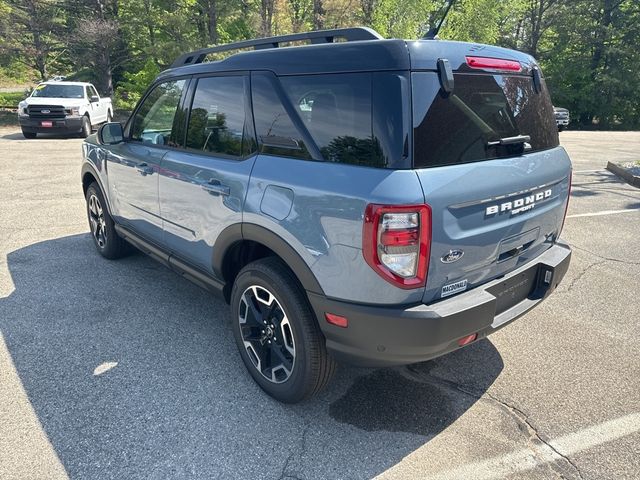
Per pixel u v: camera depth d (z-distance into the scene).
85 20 23.80
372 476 2.25
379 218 2.02
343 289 2.22
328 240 2.22
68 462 2.28
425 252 2.08
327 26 25.89
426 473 2.27
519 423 2.63
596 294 4.34
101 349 3.26
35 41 23.73
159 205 3.57
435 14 33.75
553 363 3.23
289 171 2.43
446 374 3.09
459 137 2.24
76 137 15.95
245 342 2.87
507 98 2.56
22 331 3.47
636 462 2.36
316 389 2.59
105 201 4.57
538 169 2.68
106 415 2.61
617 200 8.00
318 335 2.46
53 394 2.77
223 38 24.33
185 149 3.29
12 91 34.59
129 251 4.93
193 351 3.27
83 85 16.72
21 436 2.43
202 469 2.26
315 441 2.46
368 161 2.15
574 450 2.44
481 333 2.37
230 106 2.90
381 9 29.86
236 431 2.52
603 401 2.83
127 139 4.04
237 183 2.71
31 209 6.77
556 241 3.18
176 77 3.48
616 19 35.56
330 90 2.32
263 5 24.91
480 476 2.26
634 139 20.59
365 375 3.06
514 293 2.69
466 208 2.21
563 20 36.81
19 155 11.62
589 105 36.78
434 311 2.14
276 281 2.53
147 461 2.29
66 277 4.46
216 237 2.96
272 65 2.65
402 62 2.09
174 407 2.69
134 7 23.59
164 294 4.15
